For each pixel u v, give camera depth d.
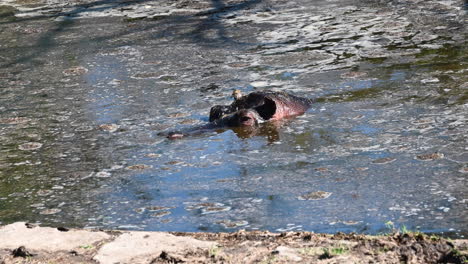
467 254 11.95
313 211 16.34
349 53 31.17
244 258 12.57
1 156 22.27
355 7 40.53
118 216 17.06
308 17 39.16
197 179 19.19
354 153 20.09
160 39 37.16
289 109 24.34
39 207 18.08
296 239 13.53
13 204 18.39
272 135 22.42
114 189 18.94
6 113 26.86
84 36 39.34
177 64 32.00
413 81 26.30
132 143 22.62
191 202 17.59
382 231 14.88
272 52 32.56
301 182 18.30
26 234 14.88
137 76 30.59
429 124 21.80
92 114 25.97
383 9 39.28
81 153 22.06
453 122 21.78
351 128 22.20
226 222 16.14
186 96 27.16
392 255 12.20
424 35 33.03
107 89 29.05
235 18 40.66
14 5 50.28
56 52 36.31
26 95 29.14
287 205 16.86
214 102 26.16
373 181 17.91
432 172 18.12
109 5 47.50
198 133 23.17
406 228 14.94
